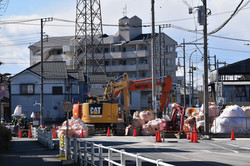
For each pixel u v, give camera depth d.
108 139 47.06
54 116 106.81
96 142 42.19
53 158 29.08
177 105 50.22
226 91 95.00
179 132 48.38
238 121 49.44
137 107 133.12
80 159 23.62
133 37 148.50
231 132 49.38
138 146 36.88
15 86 107.44
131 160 25.45
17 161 27.16
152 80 57.16
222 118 50.09
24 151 35.38
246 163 23.27
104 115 55.88
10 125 65.25
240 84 94.56
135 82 57.69
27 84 107.12
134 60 145.62
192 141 42.44
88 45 139.62
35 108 106.81
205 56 47.53
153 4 59.72
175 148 34.53
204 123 47.78
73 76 115.06
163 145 37.97
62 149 29.84
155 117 55.94
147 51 142.00
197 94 151.38
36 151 35.31
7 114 112.75
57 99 107.44
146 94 137.88
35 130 57.44
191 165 22.36
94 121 56.00
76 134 50.56
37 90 107.12
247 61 97.25
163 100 56.78
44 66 110.44
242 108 52.00
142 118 55.53
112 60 147.62
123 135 55.28
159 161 10.89
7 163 25.95
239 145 37.56
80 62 143.62
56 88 107.81
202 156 27.70
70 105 27.38
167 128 51.06
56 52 155.75
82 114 57.03
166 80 56.78
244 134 49.38
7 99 114.12
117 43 144.88
